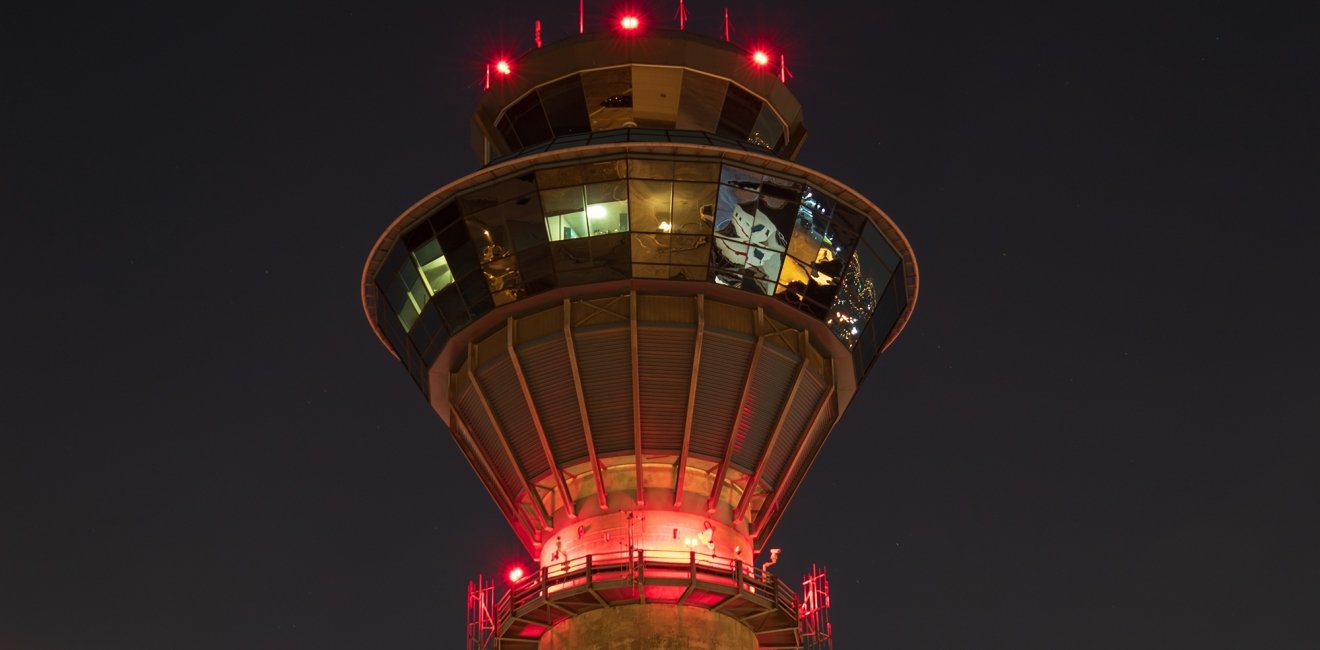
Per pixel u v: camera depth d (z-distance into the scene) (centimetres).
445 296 4728
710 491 4675
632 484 4647
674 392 4528
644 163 4566
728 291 4562
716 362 4550
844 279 4781
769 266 4609
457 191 4694
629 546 4472
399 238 4856
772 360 4628
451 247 4703
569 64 5266
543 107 5297
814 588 4762
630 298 4503
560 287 4538
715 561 4531
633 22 5272
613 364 4522
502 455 4769
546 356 4550
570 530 4638
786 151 5597
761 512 4800
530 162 4597
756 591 4528
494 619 4706
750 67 5328
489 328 4700
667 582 4381
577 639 4503
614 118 5216
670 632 4444
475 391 4719
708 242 4544
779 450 4756
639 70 5228
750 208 4606
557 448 4578
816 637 4662
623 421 4534
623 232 4538
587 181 4575
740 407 4559
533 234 4588
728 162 4597
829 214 4725
